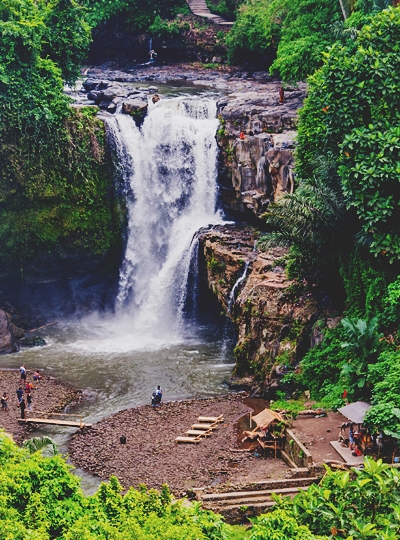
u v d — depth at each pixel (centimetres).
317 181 4288
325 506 2458
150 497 2548
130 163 5888
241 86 7294
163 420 4200
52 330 5631
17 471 2542
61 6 6031
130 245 5947
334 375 4181
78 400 4484
